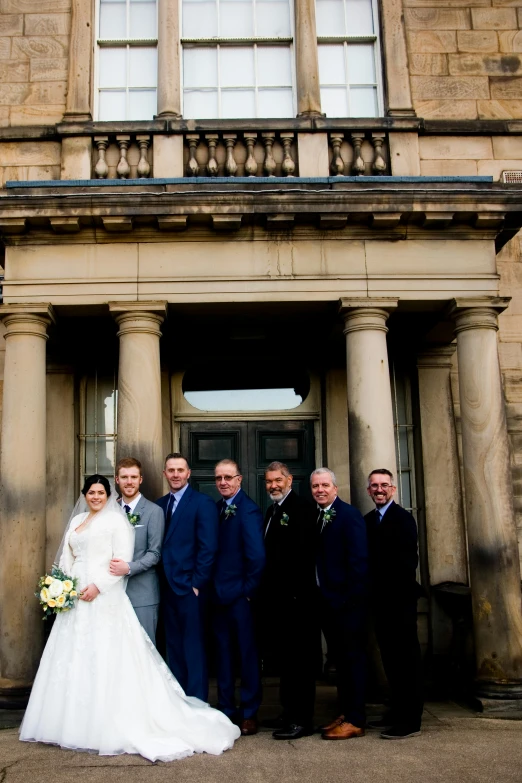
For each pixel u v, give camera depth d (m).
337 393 9.87
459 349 8.04
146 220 7.79
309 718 6.22
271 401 10.11
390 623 6.32
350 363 7.90
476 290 8.00
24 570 7.35
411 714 6.24
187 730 5.75
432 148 9.50
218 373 10.16
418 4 9.91
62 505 9.33
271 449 9.95
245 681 6.36
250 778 5.08
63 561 6.12
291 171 8.71
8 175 9.20
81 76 9.32
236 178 7.91
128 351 7.75
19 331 7.79
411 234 8.04
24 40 9.62
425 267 8.01
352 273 7.95
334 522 6.39
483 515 7.65
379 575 6.44
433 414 9.62
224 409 10.04
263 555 6.25
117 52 9.62
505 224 8.20
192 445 9.92
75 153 8.88
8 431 7.60
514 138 9.65
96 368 9.88
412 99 9.64
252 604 6.43
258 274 7.91
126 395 7.67
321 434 9.95
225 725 5.93
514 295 9.69
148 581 6.34
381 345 7.91
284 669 6.29
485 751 5.77
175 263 7.91
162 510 6.57
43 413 7.77
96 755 5.57
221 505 6.65
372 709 7.07
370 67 9.71
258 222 7.91
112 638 5.81
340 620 6.24
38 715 5.88
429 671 8.98
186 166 8.74
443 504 9.45
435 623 9.09
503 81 9.80
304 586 6.29
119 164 8.72
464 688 7.91
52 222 7.66
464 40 9.87
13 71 9.53
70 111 9.20
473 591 7.66
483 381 7.85
